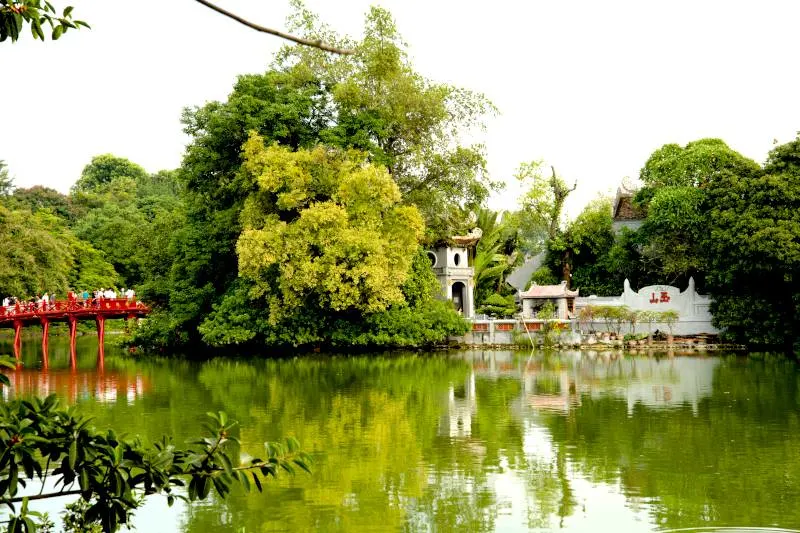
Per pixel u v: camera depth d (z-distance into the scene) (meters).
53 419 6.45
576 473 19.44
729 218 47.59
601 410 28.03
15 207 77.06
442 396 31.92
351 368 42.62
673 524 15.60
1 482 6.11
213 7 5.51
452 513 16.55
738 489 17.88
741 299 49.09
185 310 51.62
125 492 6.44
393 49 50.25
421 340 50.59
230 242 51.06
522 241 73.38
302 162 46.78
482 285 65.75
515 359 46.53
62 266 61.03
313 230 46.44
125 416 27.75
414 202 52.28
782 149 48.75
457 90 52.72
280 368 43.09
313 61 52.38
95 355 53.16
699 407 28.28
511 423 25.84
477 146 53.47
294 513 16.58
